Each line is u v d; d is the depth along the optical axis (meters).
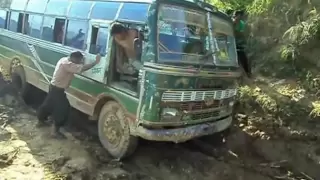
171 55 5.25
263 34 9.30
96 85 6.14
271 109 7.45
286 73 8.49
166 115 5.26
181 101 5.36
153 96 5.08
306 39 8.16
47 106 6.80
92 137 6.99
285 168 6.50
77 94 6.68
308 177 6.22
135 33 5.48
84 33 6.51
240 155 6.93
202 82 5.61
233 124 7.55
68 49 6.91
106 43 5.89
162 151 6.67
